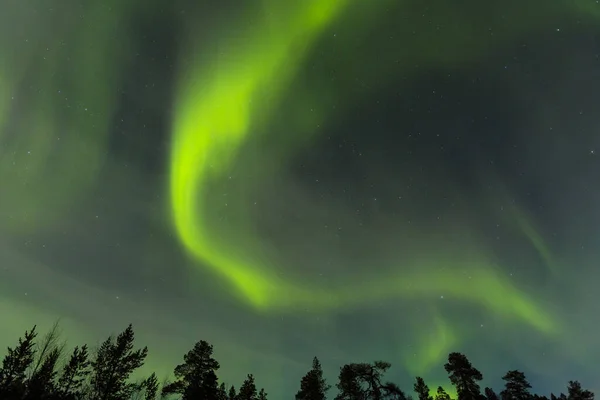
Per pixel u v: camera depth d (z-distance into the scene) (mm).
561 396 33500
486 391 36375
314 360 30984
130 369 25281
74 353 24656
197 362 25828
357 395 25938
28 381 21500
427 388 32312
